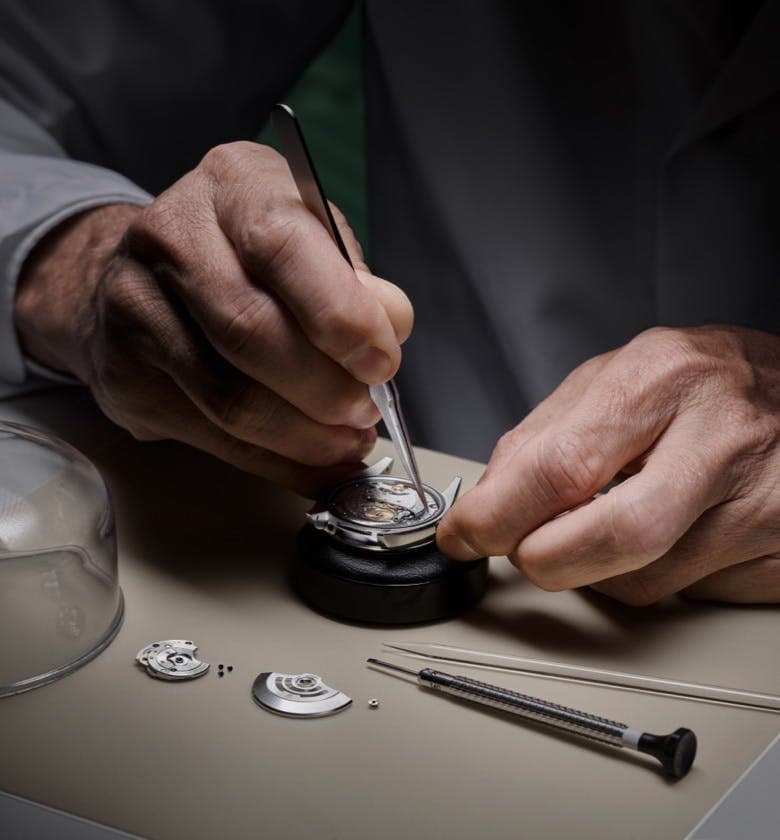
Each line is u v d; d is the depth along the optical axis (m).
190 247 0.63
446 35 1.25
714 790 0.47
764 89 1.01
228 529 0.71
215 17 1.29
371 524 0.61
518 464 0.60
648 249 1.21
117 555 0.64
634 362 0.65
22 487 0.58
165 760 0.48
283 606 0.62
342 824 0.44
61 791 0.45
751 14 1.10
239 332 0.60
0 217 0.92
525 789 0.46
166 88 1.32
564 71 1.20
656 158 1.19
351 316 0.57
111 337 0.69
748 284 1.12
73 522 0.58
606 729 0.49
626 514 0.56
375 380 0.60
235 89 1.38
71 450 0.64
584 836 0.44
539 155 1.23
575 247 1.23
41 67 1.24
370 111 1.38
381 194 1.40
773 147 1.08
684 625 0.61
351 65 1.48
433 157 1.27
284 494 0.76
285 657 0.56
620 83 1.19
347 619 0.60
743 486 0.61
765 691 0.54
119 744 0.49
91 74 1.25
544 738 0.50
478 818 0.44
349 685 0.54
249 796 0.45
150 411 0.71
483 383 1.36
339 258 0.58
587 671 0.55
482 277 1.25
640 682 0.54
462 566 0.62
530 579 0.60
